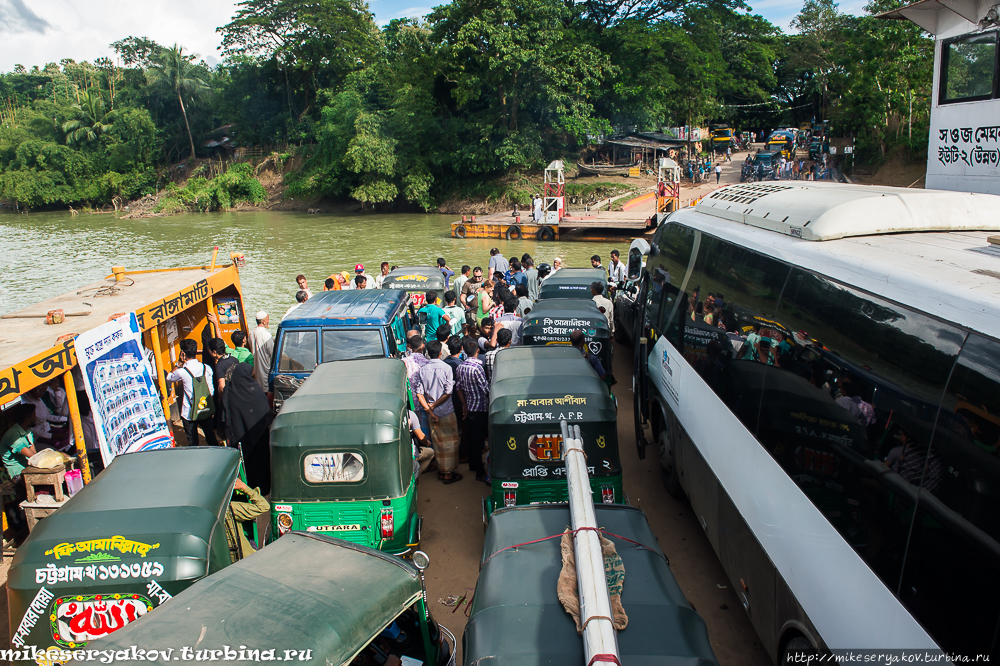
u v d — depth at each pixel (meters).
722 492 5.41
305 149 68.31
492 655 3.16
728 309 5.55
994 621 2.38
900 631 2.92
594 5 58.47
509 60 47.19
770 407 4.48
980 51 6.36
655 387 8.12
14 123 88.12
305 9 72.38
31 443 7.08
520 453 6.14
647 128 57.78
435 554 6.56
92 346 6.78
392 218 52.59
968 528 2.54
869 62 41.66
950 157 6.82
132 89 81.00
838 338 3.67
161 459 5.30
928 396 2.85
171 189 70.81
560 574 3.70
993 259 3.44
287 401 6.18
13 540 6.96
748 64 67.56
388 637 4.00
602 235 35.34
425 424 8.42
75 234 47.62
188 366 8.21
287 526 5.86
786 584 4.11
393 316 8.68
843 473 3.49
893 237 4.25
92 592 4.16
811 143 55.84
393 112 55.38
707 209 7.09
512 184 53.94
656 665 3.08
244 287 23.48
